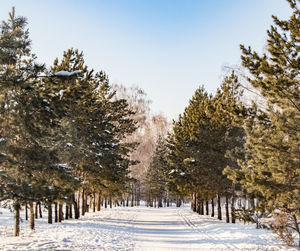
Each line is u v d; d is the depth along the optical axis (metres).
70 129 19.61
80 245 13.02
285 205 13.17
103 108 32.34
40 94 11.48
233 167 24.72
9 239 14.02
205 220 29.02
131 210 47.00
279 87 11.28
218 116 25.84
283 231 14.45
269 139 11.12
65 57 23.84
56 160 12.78
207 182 26.25
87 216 31.67
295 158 10.74
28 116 11.00
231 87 23.08
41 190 12.20
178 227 23.94
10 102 10.55
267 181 11.16
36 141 12.87
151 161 68.50
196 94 35.75
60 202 14.12
